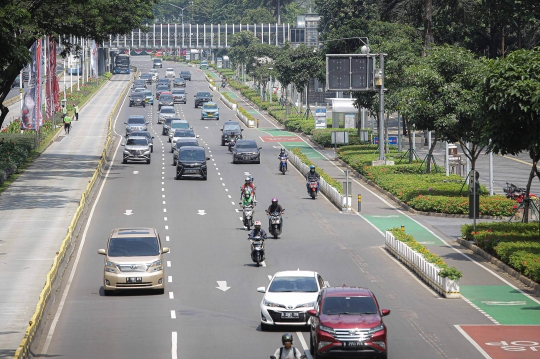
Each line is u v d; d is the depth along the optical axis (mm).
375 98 117000
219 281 55094
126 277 50562
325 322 37281
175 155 117625
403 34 134125
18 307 47375
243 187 75500
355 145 136000
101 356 38531
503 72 60625
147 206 84375
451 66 87188
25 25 99062
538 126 60531
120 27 113938
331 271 58188
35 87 126125
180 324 44531
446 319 45750
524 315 46594
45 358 38281
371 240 69625
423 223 77688
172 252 64188
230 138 141500
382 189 96688
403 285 54469
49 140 139500
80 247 65812
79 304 49188
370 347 36594
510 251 59094
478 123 66688
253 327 44000
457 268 59719
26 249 64188
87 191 85938
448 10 146250
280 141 152375
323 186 95875
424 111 85812
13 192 91312
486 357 38250
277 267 59344
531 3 138875
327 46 143125
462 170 108875
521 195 82375
